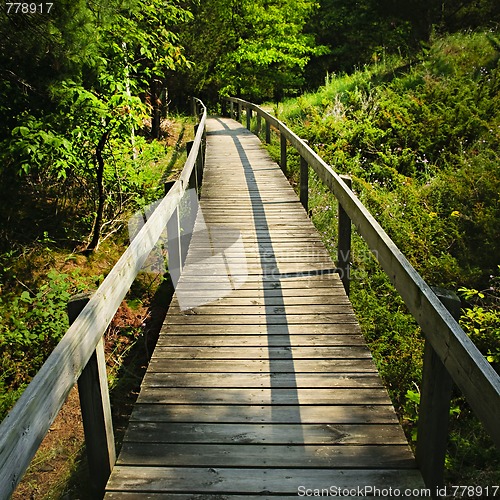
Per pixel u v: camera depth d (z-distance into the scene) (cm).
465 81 1041
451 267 559
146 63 1323
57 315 563
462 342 202
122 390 488
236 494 248
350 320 431
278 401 322
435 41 1417
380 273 585
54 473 387
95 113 709
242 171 1045
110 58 771
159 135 1573
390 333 480
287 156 1129
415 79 1213
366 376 348
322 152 956
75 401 479
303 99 1496
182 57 925
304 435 290
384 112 1003
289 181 991
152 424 302
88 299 247
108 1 659
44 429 181
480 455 337
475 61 1171
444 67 1207
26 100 682
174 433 293
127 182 887
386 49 2005
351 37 2383
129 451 279
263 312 449
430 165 830
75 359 214
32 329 564
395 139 938
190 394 331
